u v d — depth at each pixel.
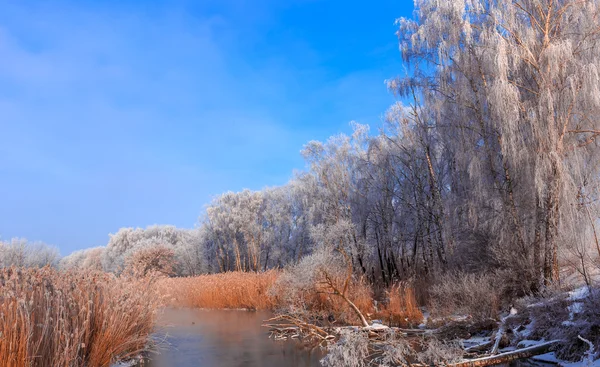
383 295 19.31
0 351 5.59
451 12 16.69
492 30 15.47
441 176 21.41
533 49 14.52
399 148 23.27
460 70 16.31
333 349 8.43
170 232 75.69
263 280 22.94
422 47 19.62
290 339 12.57
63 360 6.46
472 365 8.02
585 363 7.15
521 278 13.51
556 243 13.35
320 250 15.66
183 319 17.95
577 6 14.13
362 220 25.25
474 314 11.48
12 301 6.25
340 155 26.78
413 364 8.25
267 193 49.28
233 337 12.98
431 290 15.16
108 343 8.28
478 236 16.34
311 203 33.78
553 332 8.62
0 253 31.59
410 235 23.50
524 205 14.84
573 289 11.37
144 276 12.25
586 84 12.77
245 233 47.41
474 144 16.27
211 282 24.97
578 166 13.23
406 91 20.80
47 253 37.44
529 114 13.80
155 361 9.55
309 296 15.76
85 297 8.21
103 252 70.69
